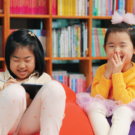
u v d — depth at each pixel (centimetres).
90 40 196
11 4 184
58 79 199
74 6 195
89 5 195
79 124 101
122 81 117
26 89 93
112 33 123
